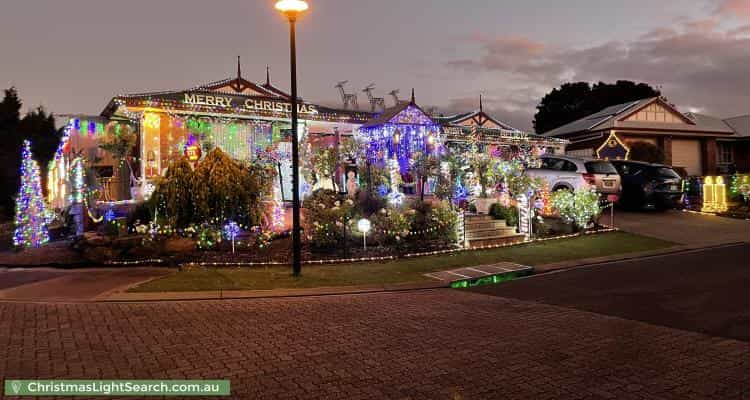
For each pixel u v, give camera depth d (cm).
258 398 434
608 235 1555
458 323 686
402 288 946
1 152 2883
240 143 1759
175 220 1197
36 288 907
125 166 1673
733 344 570
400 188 1742
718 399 425
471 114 3206
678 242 1440
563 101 5125
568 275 1040
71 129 1662
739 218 1845
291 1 991
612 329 639
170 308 782
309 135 2134
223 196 1202
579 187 1748
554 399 430
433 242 1336
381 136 1731
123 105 1515
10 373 491
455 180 1587
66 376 484
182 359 536
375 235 1290
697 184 2525
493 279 1038
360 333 639
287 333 639
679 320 674
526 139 2609
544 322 681
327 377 484
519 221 1514
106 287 913
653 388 451
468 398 434
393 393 445
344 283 975
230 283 954
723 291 835
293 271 1038
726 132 3312
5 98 3312
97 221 1320
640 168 1967
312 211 1275
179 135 1652
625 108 3228
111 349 569
